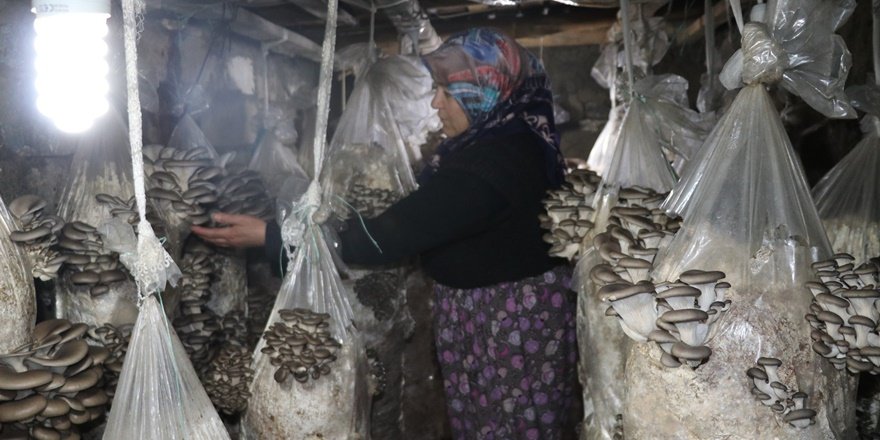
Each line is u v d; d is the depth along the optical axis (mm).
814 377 1592
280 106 4129
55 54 1410
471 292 2695
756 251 1643
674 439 1598
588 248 2369
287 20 3840
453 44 2668
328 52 2137
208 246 2723
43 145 2277
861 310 1526
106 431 1668
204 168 2490
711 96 3338
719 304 1547
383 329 3299
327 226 2488
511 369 2660
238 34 3621
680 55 4699
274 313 2342
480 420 2750
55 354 1635
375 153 3436
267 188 3484
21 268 1680
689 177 1831
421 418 3719
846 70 1755
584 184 2471
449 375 2854
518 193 2555
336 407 2283
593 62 6008
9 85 2148
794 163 1755
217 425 1806
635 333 1631
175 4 2801
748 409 1544
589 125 6059
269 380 2293
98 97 1475
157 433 1653
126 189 2238
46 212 2283
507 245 2621
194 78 3172
